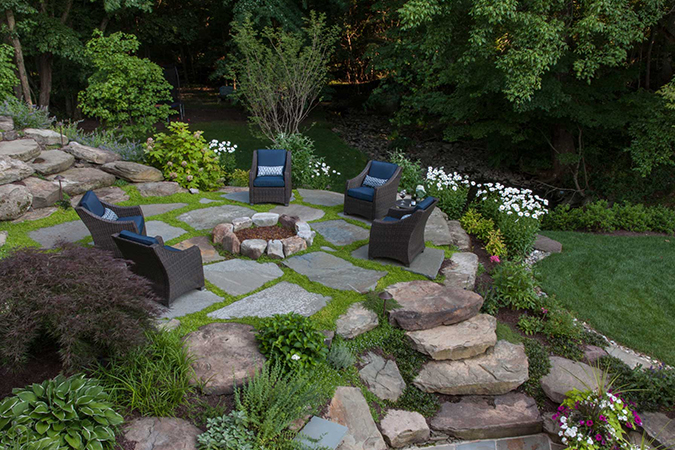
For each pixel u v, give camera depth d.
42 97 15.78
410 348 4.77
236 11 15.48
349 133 20.39
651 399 4.29
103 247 5.38
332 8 18.14
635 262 7.43
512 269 5.78
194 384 3.71
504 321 5.43
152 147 9.10
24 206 6.74
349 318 4.81
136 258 4.59
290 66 12.73
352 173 15.80
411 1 9.30
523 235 7.25
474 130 15.09
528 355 4.85
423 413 4.23
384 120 22.39
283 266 5.95
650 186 14.33
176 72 18.56
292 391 3.64
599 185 15.16
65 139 8.88
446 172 17.31
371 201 7.58
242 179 10.13
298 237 6.53
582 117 12.92
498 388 4.45
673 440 3.86
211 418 3.44
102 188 8.18
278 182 8.10
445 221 7.96
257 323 4.59
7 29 12.72
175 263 4.73
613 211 10.31
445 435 4.11
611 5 9.10
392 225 5.92
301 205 8.48
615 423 3.76
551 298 5.79
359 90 25.08
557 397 4.36
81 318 3.22
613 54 10.12
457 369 4.56
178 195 8.44
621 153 15.08
